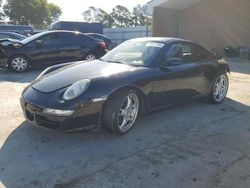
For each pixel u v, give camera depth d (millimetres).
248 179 3174
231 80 8797
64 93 3779
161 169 3322
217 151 3812
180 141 4090
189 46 5359
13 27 23750
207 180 3135
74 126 3723
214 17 19016
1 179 3066
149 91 4410
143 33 33625
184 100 5188
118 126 4047
